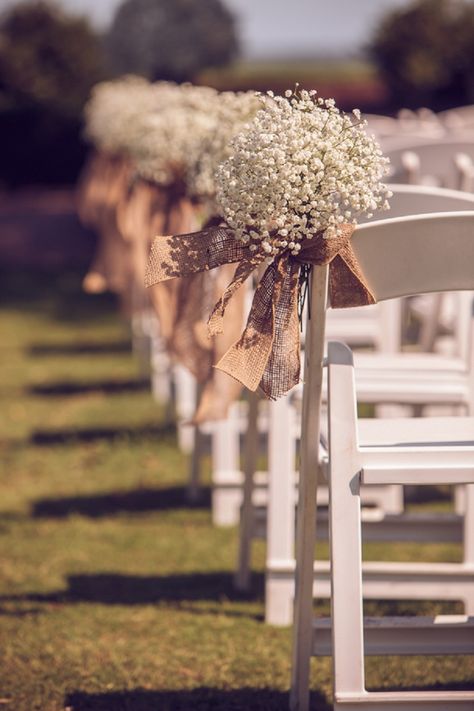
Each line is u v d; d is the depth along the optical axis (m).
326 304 2.85
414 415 5.32
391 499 5.13
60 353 10.33
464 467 2.80
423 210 3.70
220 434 5.36
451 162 5.39
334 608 2.83
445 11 17.31
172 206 4.89
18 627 4.13
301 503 3.12
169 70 24.42
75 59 24.44
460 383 4.28
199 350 4.13
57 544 5.15
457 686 3.62
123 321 11.44
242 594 4.50
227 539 5.19
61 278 15.51
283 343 2.81
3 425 7.61
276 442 4.21
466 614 3.96
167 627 4.14
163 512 5.62
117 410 7.89
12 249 18.48
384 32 17.48
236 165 2.73
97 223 9.35
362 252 2.75
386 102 18.33
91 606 4.36
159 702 3.51
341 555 2.83
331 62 66.62
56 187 26.25
